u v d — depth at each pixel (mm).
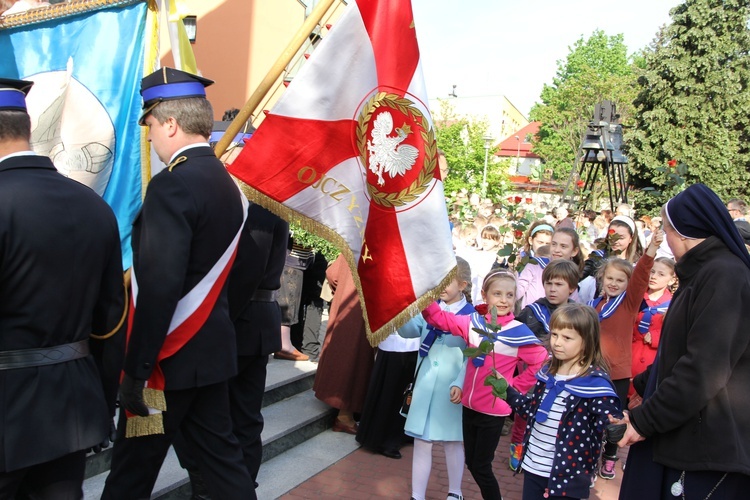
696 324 2475
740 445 2432
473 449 3855
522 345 3801
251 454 3654
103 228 2436
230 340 2834
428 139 3381
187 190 2596
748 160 28906
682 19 29422
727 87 28625
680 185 5977
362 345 5176
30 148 2359
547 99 58031
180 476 3750
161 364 2643
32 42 3494
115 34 3471
